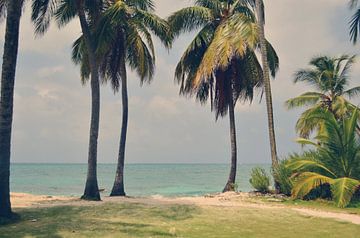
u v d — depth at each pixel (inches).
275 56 1082.1
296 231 454.9
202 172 5064.0
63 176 3307.1
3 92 509.4
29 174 3777.1
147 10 976.3
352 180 725.3
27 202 699.4
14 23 522.0
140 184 2255.2
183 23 1062.4
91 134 796.6
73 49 976.9
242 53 922.7
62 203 682.2
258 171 946.7
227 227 469.4
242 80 1059.3
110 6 865.5
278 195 855.1
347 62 1259.2
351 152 800.9
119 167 981.2
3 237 393.4
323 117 834.2
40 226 452.1
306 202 773.3
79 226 455.2
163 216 537.6
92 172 784.3
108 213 552.7
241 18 959.6
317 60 1275.8
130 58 1019.9
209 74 946.1
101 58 874.1
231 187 1040.8
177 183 2385.6
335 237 423.8
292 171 871.1
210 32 1072.8
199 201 768.9
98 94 810.8
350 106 1211.2
